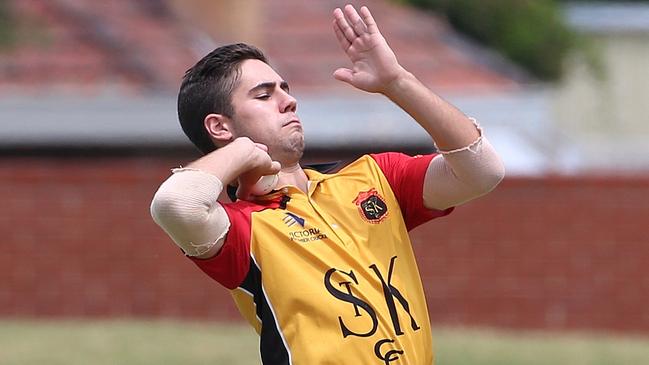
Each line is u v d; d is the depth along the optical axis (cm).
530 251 4625
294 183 1545
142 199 4622
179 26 6462
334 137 5588
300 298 1445
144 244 4616
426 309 1524
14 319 4578
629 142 9119
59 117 5450
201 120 1549
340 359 1431
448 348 3944
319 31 6719
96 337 4022
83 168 5391
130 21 6500
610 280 4612
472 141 1494
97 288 4616
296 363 1437
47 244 4628
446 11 9031
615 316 4612
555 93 9050
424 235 4622
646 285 4606
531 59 9006
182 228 1418
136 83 5716
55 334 4081
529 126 6081
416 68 6431
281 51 6400
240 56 1554
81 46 6119
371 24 1497
